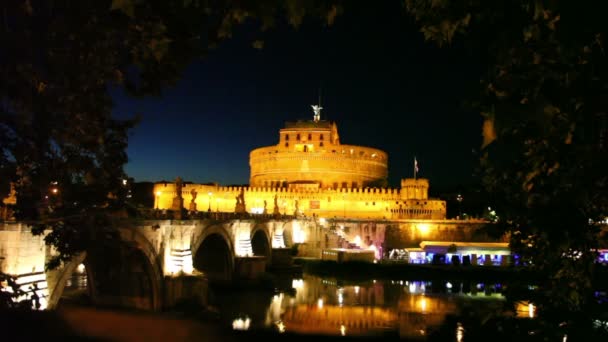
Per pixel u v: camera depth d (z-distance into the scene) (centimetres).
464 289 9356
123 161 1667
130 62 1110
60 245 1786
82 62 1150
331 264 11531
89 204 1792
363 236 15125
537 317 1259
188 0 798
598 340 1091
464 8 791
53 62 1148
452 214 18050
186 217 6656
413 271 10962
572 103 729
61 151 1584
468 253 11619
